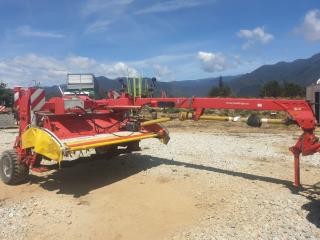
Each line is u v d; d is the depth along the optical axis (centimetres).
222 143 1029
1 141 1162
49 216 499
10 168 636
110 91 796
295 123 523
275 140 1091
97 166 757
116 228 460
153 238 429
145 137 682
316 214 466
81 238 437
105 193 589
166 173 683
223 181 620
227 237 414
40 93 653
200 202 528
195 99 625
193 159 799
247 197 535
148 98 700
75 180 664
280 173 671
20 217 495
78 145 576
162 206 523
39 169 626
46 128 636
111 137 657
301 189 563
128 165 755
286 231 423
